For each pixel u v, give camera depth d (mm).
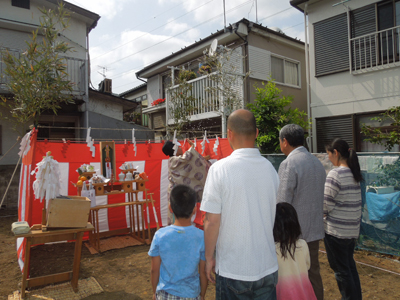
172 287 1909
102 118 9656
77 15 10289
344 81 8062
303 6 8836
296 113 7863
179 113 10039
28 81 5918
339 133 8211
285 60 10734
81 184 4461
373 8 7516
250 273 1589
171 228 1993
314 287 2373
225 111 8789
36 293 3254
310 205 2355
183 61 11836
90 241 4930
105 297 3221
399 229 4016
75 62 9430
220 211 1659
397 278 3533
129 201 5430
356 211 2576
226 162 1682
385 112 7223
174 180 3992
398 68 7078
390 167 4172
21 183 4523
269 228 1709
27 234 3008
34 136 3904
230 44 9938
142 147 5898
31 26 9188
